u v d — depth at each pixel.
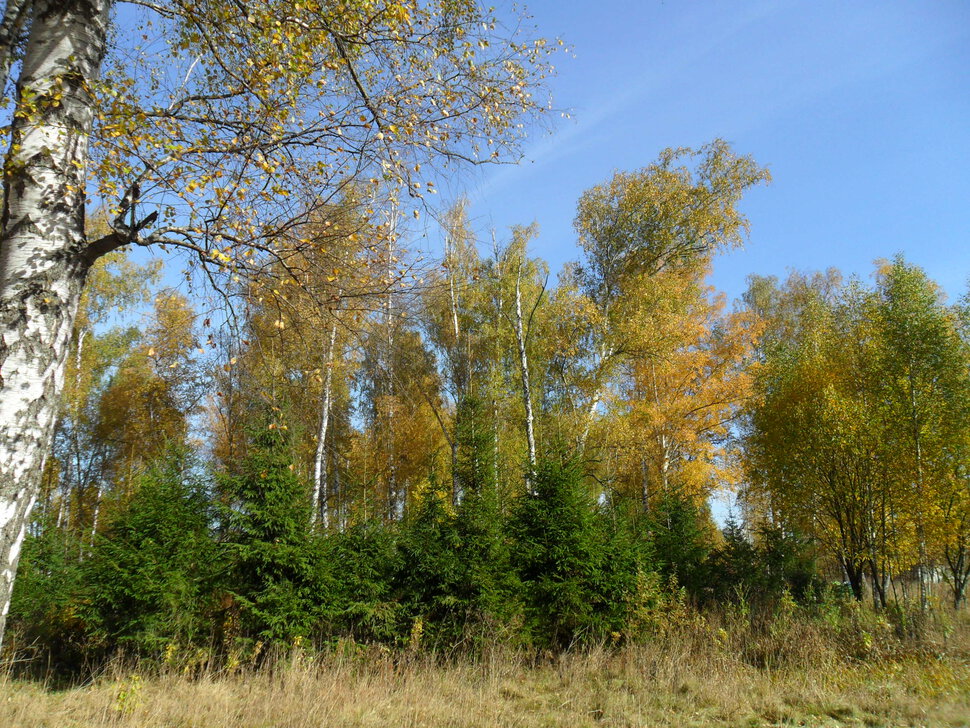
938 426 13.65
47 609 12.03
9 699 7.78
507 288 19.09
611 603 11.27
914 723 6.99
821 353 16.75
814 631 10.25
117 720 7.29
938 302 14.64
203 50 5.68
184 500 11.81
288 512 10.81
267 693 7.76
